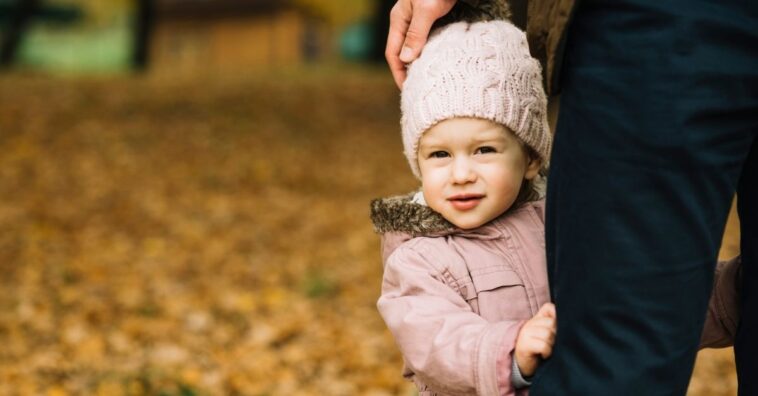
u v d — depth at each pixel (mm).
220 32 39531
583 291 1445
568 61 1503
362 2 30594
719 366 5469
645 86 1374
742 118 1417
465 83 1764
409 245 1854
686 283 1416
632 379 1411
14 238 8047
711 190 1406
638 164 1387
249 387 4980
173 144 12812
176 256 7875
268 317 6301
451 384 1659
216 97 16438
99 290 6730
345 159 12680
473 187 1773
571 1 1442
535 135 1819
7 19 28719
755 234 1661
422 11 1867
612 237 1407
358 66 26859
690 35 1360
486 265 1809
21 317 5953
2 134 12383
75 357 5285
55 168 11023
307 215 9703
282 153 12773
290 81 19781
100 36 36469
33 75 19547
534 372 1582
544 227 1737
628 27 1398
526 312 1799
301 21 39188
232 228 8977
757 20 1382
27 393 4688
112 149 12219
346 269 7750
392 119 15477
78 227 8656
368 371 5359
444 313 1722
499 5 1993
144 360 5293
